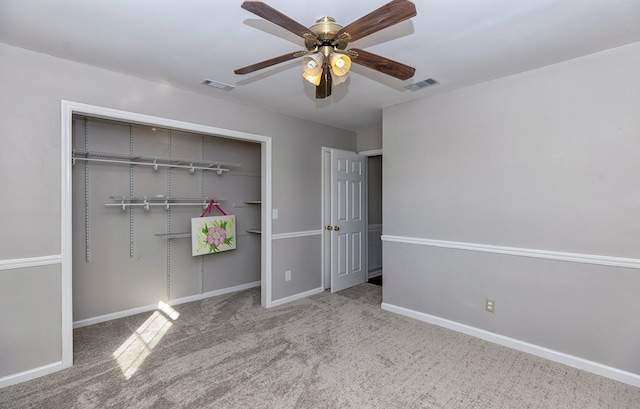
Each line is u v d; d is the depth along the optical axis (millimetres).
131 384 2170
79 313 3158
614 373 2246
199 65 2469
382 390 2111
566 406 1960
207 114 3154
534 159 2566
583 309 2371
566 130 2414
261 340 2846
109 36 2031
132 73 2613
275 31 1984
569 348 2436
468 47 2193
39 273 2266
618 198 2221
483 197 2854
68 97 2367
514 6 1716
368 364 2436
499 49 2223
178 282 3848
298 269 4043
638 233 2154
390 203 3555
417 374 2303
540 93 2525
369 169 5219
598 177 2293
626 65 2174
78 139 3133
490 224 2816
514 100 2658
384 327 3133
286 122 3871
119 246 3406
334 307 3715
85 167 3180
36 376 2240
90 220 3215
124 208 3373
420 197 3297
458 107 2994
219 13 1777
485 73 2637
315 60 1648
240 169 4422
